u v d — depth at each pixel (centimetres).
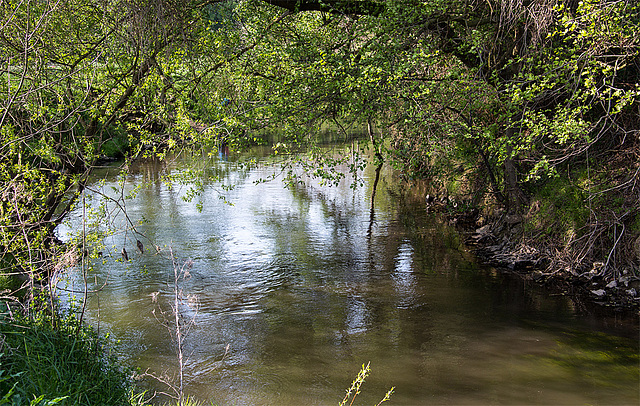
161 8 832
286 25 1028
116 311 873
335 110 927
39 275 596
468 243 1284
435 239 1324
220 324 833
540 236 1113
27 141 745
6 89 723
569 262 1027
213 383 648
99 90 877
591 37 789
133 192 821
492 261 1146
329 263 1144
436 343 764
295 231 1397
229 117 816
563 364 695
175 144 834
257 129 899
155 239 1305
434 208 1659
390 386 641
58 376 462
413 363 704
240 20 1021
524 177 1198
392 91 863
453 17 975
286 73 924
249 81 945
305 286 1009
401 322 844
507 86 867
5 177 688
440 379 657
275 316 868
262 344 763
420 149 924
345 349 747
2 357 452
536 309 888
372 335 795
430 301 930
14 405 373
